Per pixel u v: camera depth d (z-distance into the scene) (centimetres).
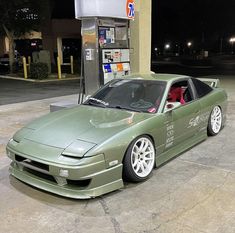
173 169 448
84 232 307
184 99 517
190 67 3120
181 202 357
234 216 327
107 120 423
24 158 381
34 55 2033
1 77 1930
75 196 353
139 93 488
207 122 566
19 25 2045
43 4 2094
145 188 392
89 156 350
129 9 768
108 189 367
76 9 703
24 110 869
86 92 744
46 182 374
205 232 301
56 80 1731
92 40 707
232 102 928
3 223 325
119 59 774
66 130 400
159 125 432
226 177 420
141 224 317
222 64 3538
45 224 322
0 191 393
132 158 393
